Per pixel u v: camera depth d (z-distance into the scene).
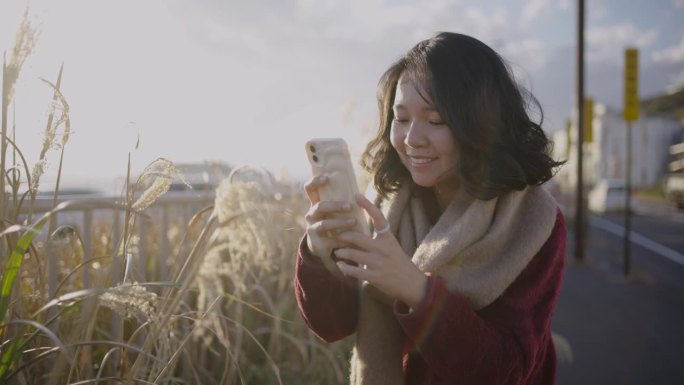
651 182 52.09
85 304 1.28
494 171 1.27
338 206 1.20
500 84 1.31
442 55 1.27
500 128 1.30
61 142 1.49
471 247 1.28
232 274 2.01
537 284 1.29
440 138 1.28
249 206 1.52
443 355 1.17
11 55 1.41
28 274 1.96
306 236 1.43
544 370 1.48
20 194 1.95
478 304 1.25
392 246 1.15
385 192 1.52
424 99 1.27
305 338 2.87
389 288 1.15
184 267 1.48
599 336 5.38
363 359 1.41
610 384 4.09
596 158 51.94
